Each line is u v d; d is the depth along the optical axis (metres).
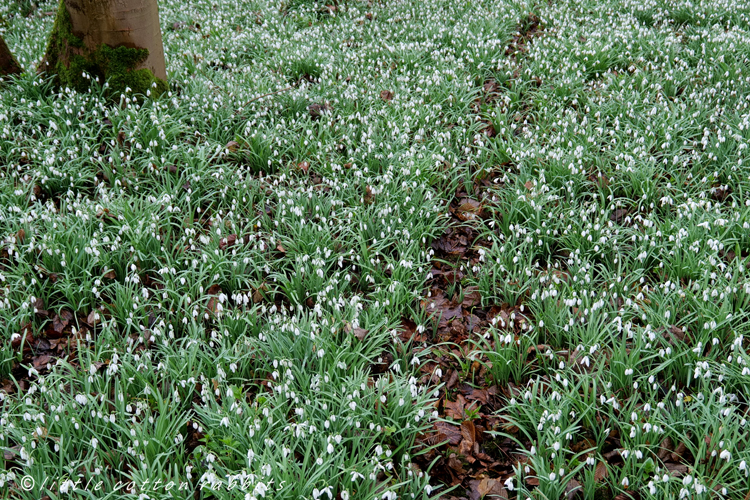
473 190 6.02
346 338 3.99
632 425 3.38
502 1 10.51
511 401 3.60
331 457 3.10
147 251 4.88
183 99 6.98
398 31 9.66
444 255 5.30
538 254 5.13
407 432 3.49
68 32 6.64
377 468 3.12
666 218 4.97
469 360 4.09
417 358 4.05
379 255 5.16
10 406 3.53
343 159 6.37
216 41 9.40
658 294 4.39
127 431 3.27
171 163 5.94
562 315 4.10
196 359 3.93
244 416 3.46
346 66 8.44
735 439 3.15
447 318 4.59
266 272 4.93
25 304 4.27
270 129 6.68
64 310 4.52
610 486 3.22
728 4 9.86
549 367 3.97
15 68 7.35
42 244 4.66
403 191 5.67
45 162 5.68
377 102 7.36
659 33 8.91
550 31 9.30
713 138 5.95
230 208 5.59
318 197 5.66
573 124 6.59
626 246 5.04
